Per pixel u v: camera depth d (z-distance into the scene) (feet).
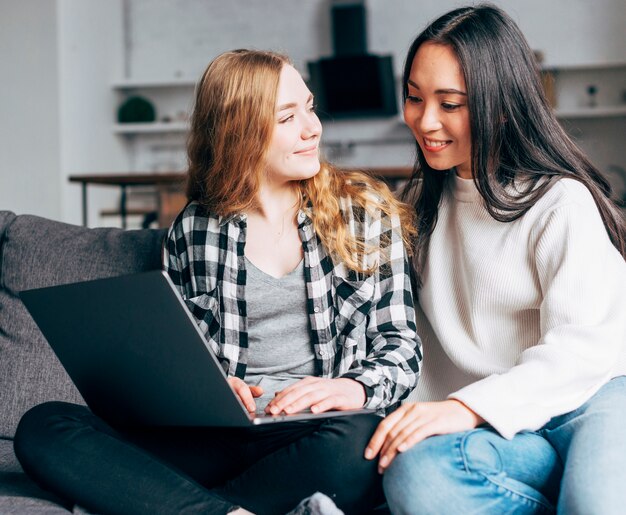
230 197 4.99
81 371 4.33
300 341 4.94
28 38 21.83
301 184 5.06
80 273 5.65
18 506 4.00
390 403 4.52
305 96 4.95
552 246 4.53
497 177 4.82
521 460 3.95
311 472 4.04
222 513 3.69
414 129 4.99
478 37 4.63
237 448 4.55
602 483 3.52
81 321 4.04
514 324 4.83
